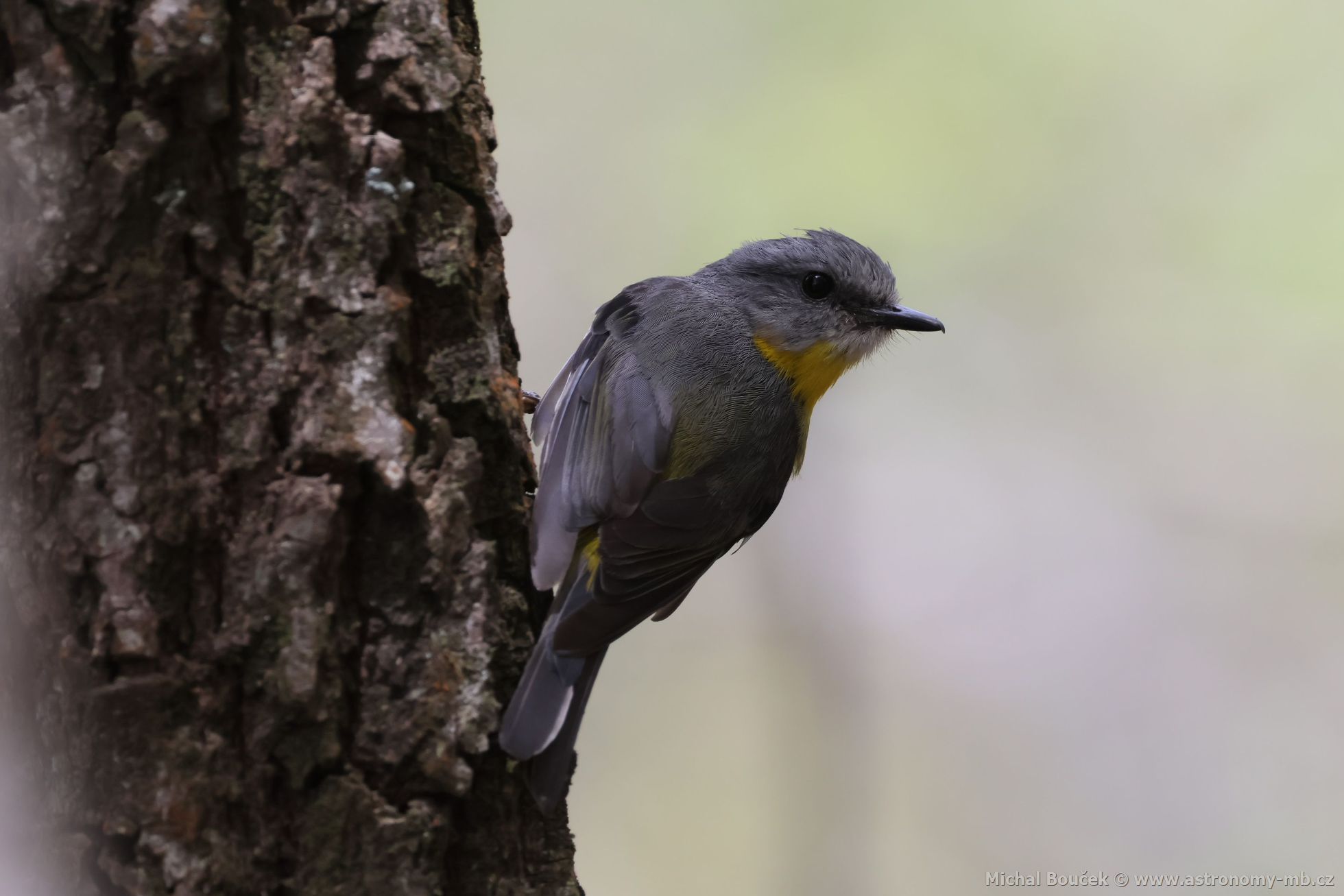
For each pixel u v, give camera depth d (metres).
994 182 13.63
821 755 13.97
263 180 4.52
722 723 14.15
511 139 13.71
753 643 14.53
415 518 4.75
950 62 13.66
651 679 14.38
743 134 13.52
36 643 4.29
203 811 4.33
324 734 4.51
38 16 4.24
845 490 14.88
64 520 4.29
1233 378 14.32
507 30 13.80
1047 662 14.29
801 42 13.63
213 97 4.41
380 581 4.71
